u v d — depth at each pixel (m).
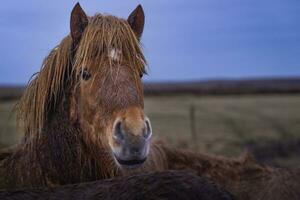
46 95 5.44
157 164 6.00
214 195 3.40
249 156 6.63
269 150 21.39
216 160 6.53
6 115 32.12
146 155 4.76
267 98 55.91
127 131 4.70
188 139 23.41
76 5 5.35
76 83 5.25
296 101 50.97
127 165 4.76
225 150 20.61
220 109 41.47
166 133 25.59
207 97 57.78
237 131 27.98
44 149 5.39
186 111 38.62
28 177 5.36
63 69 5.38
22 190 3.63
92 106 5.06
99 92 5.00
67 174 5.34
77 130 5.30
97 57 5.10
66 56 5.39
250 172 6.29
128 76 5.02
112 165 5.12
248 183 6.08
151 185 3.39
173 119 32.78
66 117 5.35
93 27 5.20
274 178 5.81
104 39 5.12
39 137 5.42
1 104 45.06
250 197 5.88
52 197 3.51
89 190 3.52
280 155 20.36
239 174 6.30
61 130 5.36
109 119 4.90
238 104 47.16
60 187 3.63
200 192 3.38
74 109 5.30
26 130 5.57
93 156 5.24
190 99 53.66
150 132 4.82
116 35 5.14
